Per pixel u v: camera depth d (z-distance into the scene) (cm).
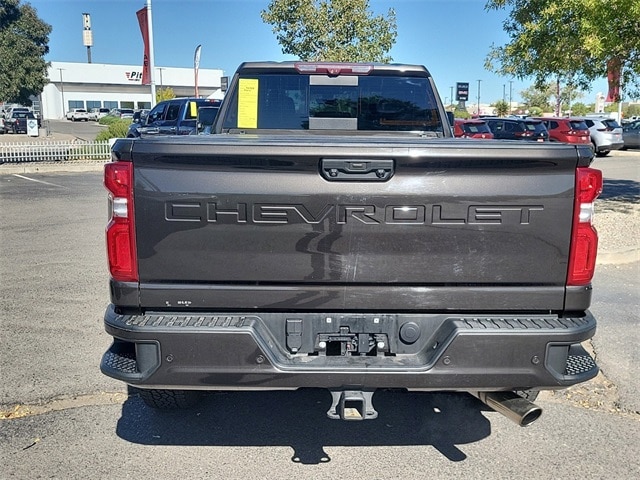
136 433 391
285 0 1750
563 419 412
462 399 444
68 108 8669
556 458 364
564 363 307
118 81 8806
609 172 2017
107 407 425
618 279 729
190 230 300
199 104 1850
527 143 303
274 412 421
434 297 306
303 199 297
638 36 934
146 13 2361
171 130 1823
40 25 2684
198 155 293
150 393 388
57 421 405
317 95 510
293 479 342
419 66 509
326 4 1780
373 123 515
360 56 1777
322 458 364
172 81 8712
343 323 311
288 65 505
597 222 1015
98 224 1086
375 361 306
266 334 308
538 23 1038
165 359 299
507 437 389
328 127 514
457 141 312
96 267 788
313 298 306
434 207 299
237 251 302
